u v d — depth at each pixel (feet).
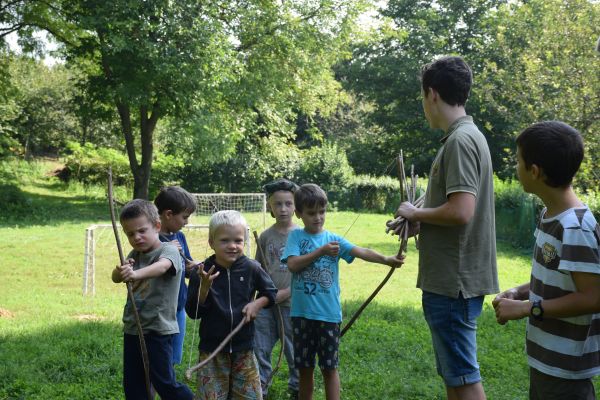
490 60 116.57
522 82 66.74
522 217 61.00
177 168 96.32
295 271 14.94
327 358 14.83
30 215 77.00
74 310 30.17
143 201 14.06
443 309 11.50
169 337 13.88
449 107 11.79
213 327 13.39
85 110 81.25
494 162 119.55
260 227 63.00
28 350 21.70
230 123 83.71
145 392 13.85
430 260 11.68
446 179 11.32
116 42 66.69
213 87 74.08
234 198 76.74
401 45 129.18
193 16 71.00
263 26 81.30
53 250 51.19
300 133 147.13
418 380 18.67
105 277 40.75
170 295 13.88
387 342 23.03
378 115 133.08
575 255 8.91
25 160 122.31
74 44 82.02
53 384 18.17
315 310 14.83
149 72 70.95
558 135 9.18
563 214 9.25
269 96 84.02
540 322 9.52
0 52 86.17
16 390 17.63
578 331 9.22
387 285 38.83
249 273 13.85
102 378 18.80
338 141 144.66
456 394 11.64
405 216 11.75
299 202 15.31
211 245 13.84
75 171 104.27
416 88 125.49
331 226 73.10
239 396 13.47
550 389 9.42
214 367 13.42
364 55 131.03
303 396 15.21
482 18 125.70
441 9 131.85
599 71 58.34
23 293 34.78
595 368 9.26
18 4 79.36
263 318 17.01
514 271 45.39
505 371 19.85
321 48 85.20
